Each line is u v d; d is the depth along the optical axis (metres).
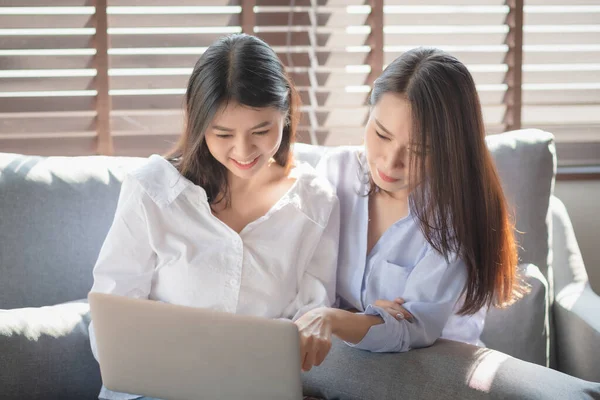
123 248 1.53
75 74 2.10
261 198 1.61
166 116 2.19
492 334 1.82
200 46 2.16
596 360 1.80
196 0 2.14
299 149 1.92
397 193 1.65
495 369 1.42
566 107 2.46
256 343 1.15
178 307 1.18
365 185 1.68
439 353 1.48
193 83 1.44
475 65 2.34
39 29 2.06
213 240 1.56
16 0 2.03
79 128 2.14
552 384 1.37
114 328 1.23
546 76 2.41
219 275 1.54
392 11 2.27
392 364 1.46
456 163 1.44
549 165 1.97
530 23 2.37
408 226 1.62
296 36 2.22
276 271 1.58
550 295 1.97
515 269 1.59
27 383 1.53
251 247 1.57
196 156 1.51
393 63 1.48
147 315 1.20
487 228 1.51
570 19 2.38
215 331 1.17
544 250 1.95
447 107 1.41
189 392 1.22
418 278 1.57
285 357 1.14
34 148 2.13
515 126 2.36
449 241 1.53
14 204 1.74
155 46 2.13
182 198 1.55
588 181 2.46
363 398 1.45
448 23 2.30
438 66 1.42
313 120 2.27
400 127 1.43
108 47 2.10
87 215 1.80
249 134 1.42
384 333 1.46
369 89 2.27
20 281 1.73
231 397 1.20
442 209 1.48
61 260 1.77
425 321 1.52
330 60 2.24
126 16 2.11
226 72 1.39
